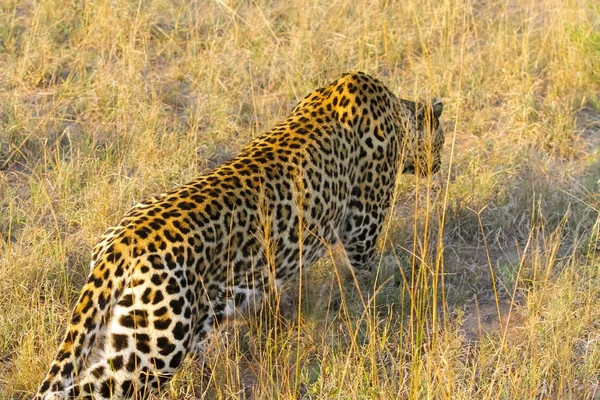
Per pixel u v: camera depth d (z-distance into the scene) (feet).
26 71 49.47
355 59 52.26
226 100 47.24
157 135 43.83
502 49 51.96
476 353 31.78
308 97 33.65
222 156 44.11
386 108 33.83
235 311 28.40
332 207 31.60
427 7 56.95
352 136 32.48
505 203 40.96
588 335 32.17
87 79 48.91
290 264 30.40
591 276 35.04
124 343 25.02
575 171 43.50
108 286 24.93
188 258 25.93
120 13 54.39
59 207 39.40
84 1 56.08
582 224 38.93
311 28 53.21
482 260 37.93
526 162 43.70
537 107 48.26
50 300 33.50
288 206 29.48
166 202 27.02
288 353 29.71
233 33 54.19
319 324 32.76
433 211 39.45
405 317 33.83
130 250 25.32
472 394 28.96
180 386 29.86
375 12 55.67
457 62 51.06
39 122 44.29
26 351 30.35
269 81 49.98
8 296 33.22
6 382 29.81
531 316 32.42
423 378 29.01
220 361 30.48
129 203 38.70
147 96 47.57
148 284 25.07
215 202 27.43
